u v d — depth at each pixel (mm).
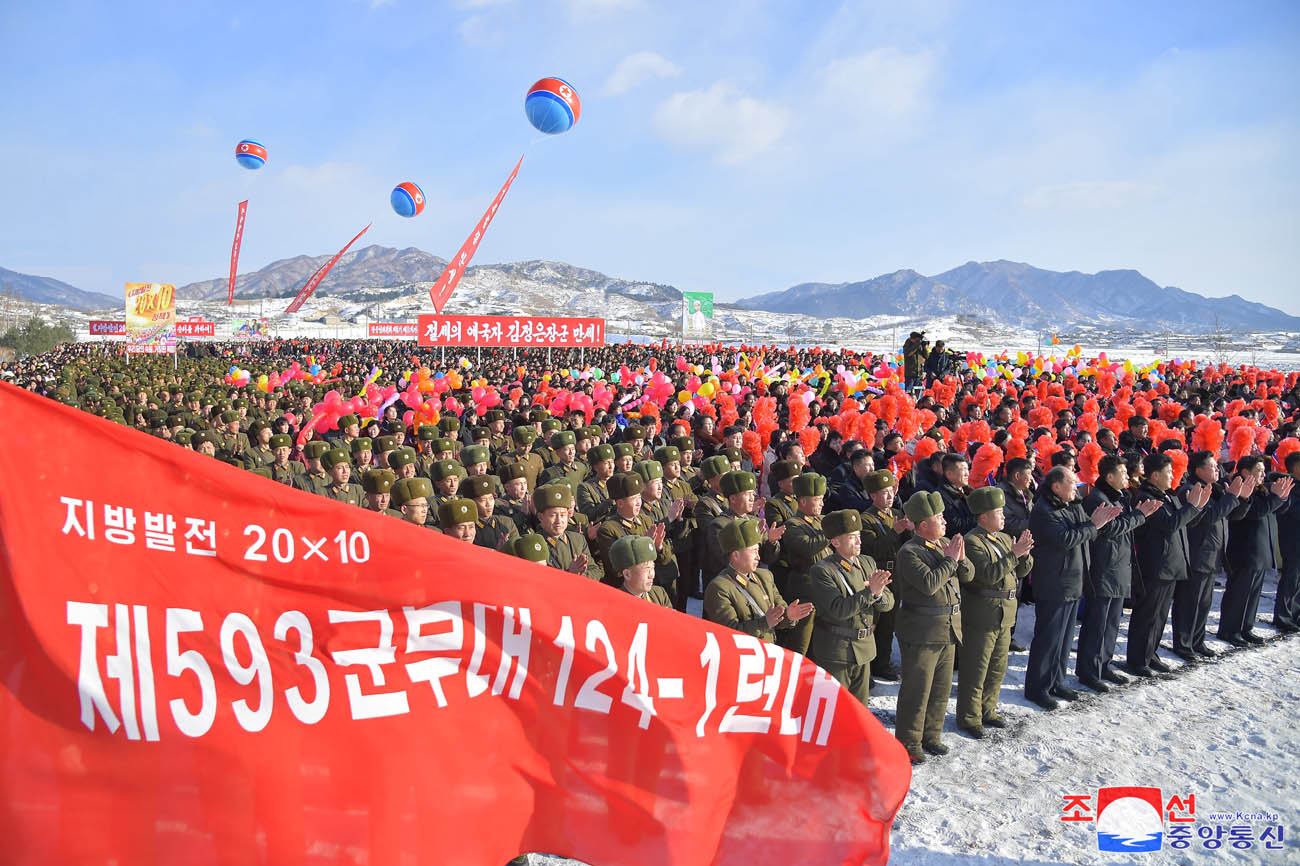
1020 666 8656
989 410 17609
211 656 2613
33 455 2455
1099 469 8031
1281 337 175500
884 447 11281
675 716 3379
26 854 2324
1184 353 93438
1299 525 9594
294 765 2668
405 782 2807
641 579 5348
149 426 15039
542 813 3102
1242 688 7938
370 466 11000
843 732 3648
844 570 6227
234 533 2705
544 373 30281
